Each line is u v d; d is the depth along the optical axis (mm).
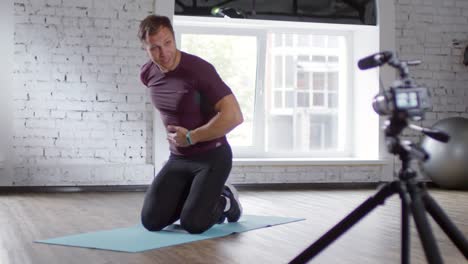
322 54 7199
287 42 7094
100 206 5016
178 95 3451
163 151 6438
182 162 3604
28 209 4797
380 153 6898
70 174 6305
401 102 1698
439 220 1705
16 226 3895
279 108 7125
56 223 4031
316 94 7211
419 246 3148
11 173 6211
